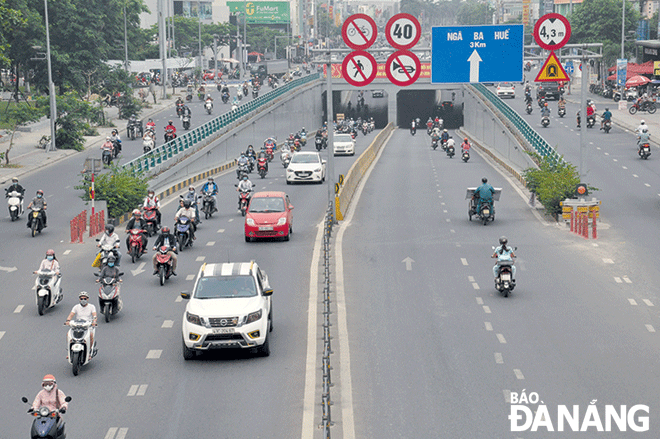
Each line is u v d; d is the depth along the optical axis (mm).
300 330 19844
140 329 20047
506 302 22047
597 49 108375
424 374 16609
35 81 81250
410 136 95125
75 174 48500
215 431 13914
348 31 32375
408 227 33781
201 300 17938
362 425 14102
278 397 15477
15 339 19406
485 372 16641
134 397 15570
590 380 16062
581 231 31672
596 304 21797
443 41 31375
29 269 26562
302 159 49781
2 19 63094
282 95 88938
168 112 88375
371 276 25203
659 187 42938
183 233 29297
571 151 56344
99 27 85375
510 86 104438
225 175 55406
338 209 35531
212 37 168125
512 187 46031
